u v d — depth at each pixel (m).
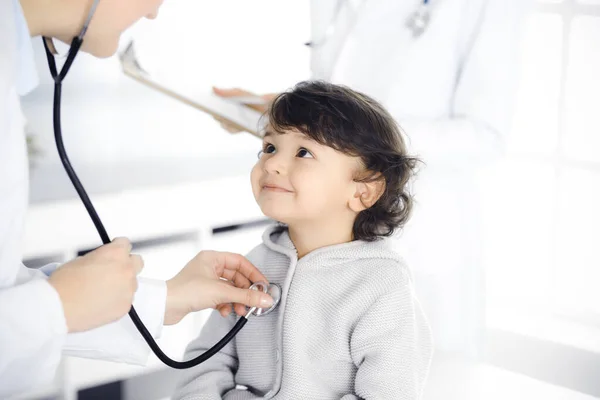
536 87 2.25
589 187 2.20
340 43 1.80
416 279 1.64
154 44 2.55
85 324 0.83
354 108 1.04
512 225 2.36
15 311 0.77
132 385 2.29
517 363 2.05
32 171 2.44
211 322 1.16
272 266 1.12
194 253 2.34
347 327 1.02
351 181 1.06
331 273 1.05
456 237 1.60
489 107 1.56
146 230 2.24
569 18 2.16
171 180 2.38
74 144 2.66
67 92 2.66
